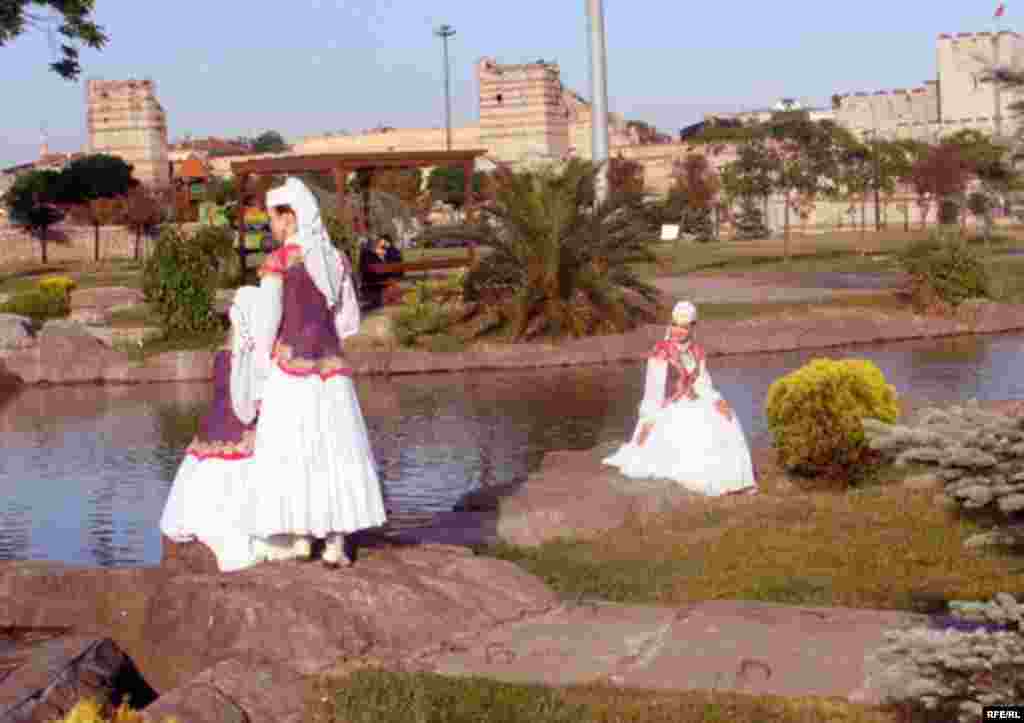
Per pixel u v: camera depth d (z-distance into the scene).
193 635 6.18
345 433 6.53
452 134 92.62
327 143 98.56
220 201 62.25
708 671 5.78
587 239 24.70
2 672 5.63
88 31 13.09
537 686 5.61
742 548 8.69
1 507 12.47
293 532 6.42
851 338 24.12
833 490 10.81
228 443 7.01
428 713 5.22
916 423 5.12
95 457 15.18
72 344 23.45
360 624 6.12
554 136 70.75
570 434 15.66
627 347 23.41
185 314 25.05
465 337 24.31
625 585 7.72
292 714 5.40
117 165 69.69
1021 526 5.05
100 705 5.08
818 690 5.51
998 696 4.39
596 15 29.98
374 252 27.67
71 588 6.85
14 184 66.44
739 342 23.23
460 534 9.28
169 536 7.11
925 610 6.98
